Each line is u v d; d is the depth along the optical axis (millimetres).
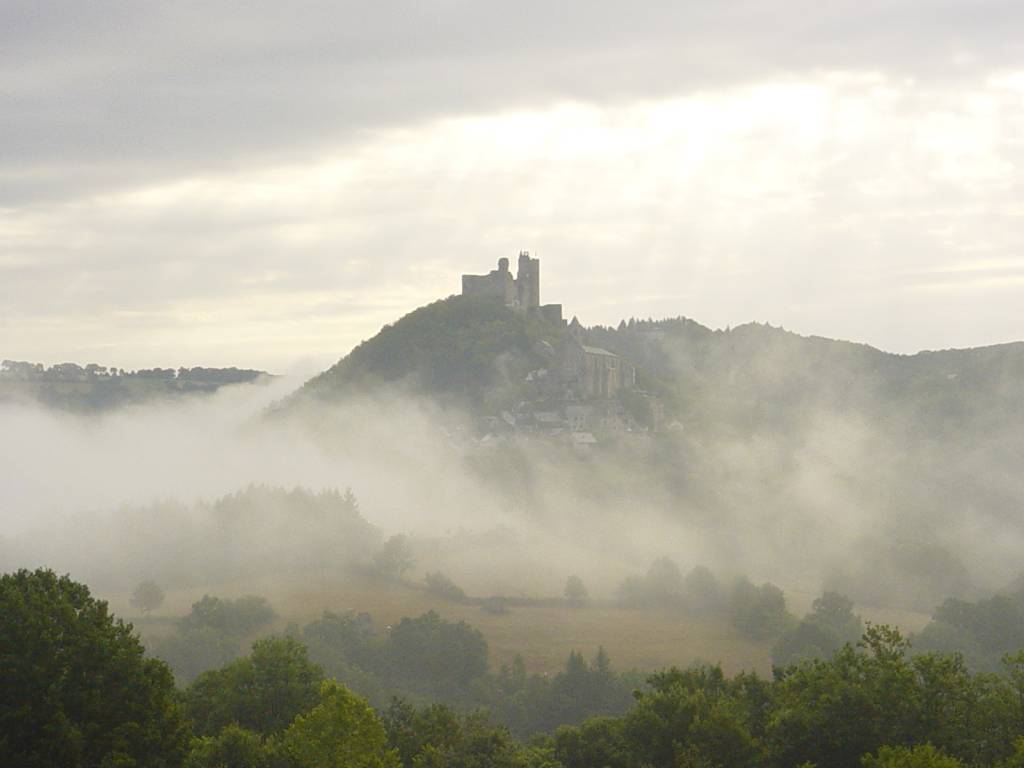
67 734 63500
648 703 93438
